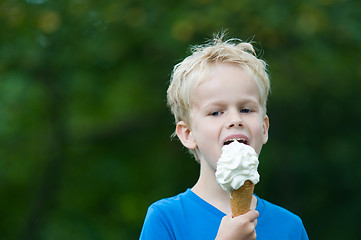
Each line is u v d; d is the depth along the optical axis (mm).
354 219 18266
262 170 18188
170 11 14539
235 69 4441
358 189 18391
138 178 20000
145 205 19438
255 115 4410
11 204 20516
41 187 18406
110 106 19547
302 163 18297
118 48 16078
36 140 18844
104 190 20281
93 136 19281
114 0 14727
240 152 3914
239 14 13664
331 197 18781
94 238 19188
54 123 17922
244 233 3893
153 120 19031
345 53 15156
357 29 14039
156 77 17125
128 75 17109
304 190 18781
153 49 16141
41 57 15820
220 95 4348
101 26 15633
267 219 4609
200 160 4656
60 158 18422
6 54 15570
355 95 17078
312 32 13445
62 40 15594
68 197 19781
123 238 19688
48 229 18422
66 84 16953
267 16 13414
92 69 17062
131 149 19781
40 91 17469
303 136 18547
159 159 19531
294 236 4645
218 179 3957
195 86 4484
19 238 18266
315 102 17469
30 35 15578
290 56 14805
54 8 14734
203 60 4527
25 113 18156
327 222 18641
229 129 4289
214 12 13578
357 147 17969
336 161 18125
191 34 13438
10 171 19281
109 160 19891
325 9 13984
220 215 4438
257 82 4488
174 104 4875
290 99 16781
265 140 4738
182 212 4488
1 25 15234
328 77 15781
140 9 14617
